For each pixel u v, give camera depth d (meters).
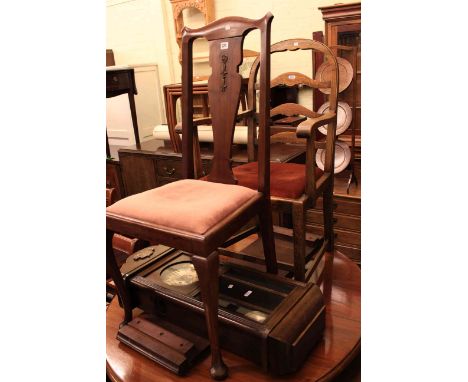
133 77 2.76
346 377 1.26
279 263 1.53
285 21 2.58
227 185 1.28
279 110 1.72
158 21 3.18
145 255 1.51
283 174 1.57
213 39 1.37
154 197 1.19
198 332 1.26
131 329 1.31
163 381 1.14
